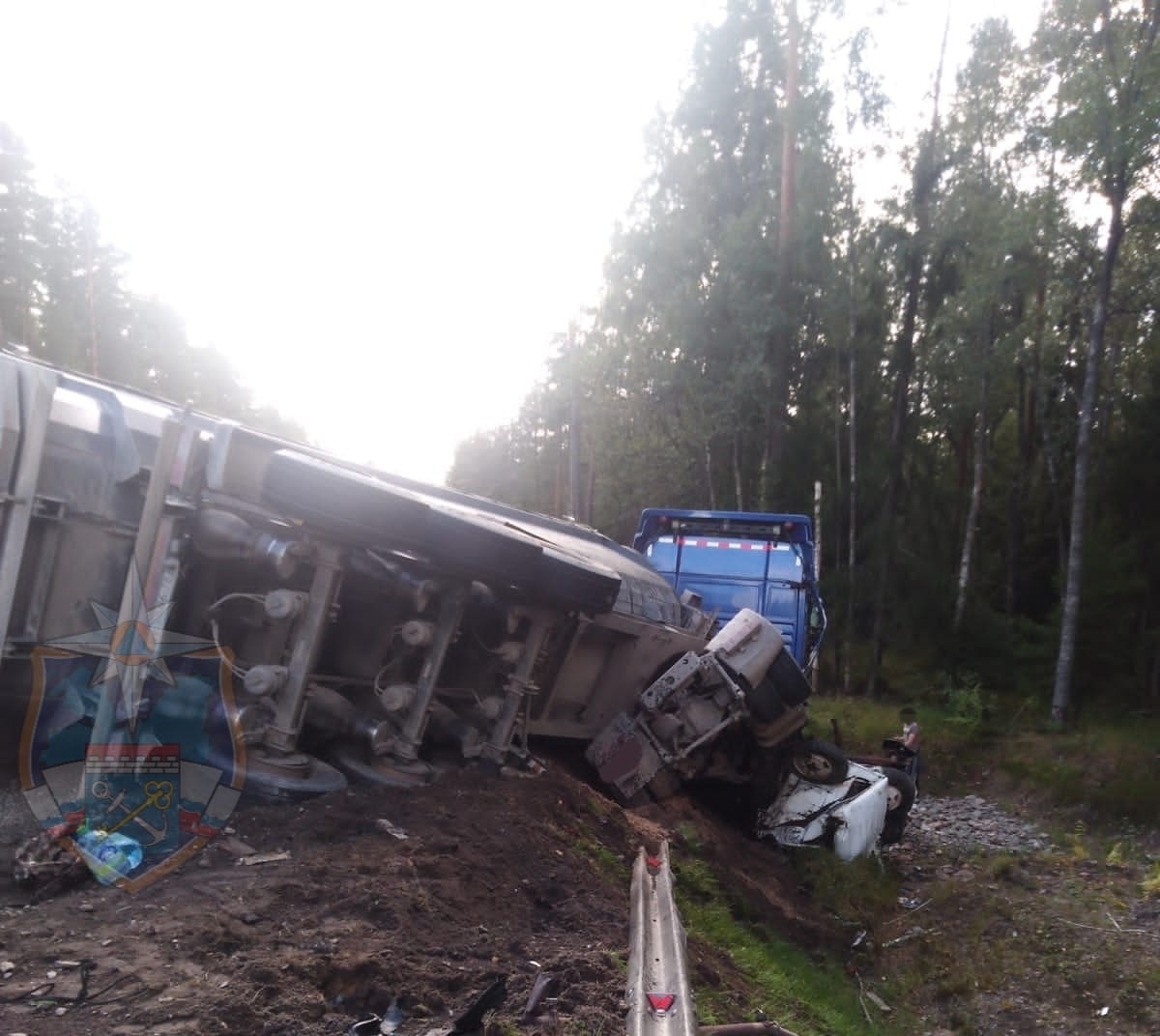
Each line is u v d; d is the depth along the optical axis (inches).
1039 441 1091.9
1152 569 876.6
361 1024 130.4
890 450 937.5
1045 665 821.9
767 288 951.6
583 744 326.0
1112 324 888.3
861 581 911.0
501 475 2541.8
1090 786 581.3
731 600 527.8
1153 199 692.1
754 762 365.7
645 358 1010.7
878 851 388.8
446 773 236.7
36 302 1316.4
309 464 193.2
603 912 196.5
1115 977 299.3
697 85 1056.2
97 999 125.4
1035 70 791.7
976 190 895.7
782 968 244.5
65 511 191.2
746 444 995.3
